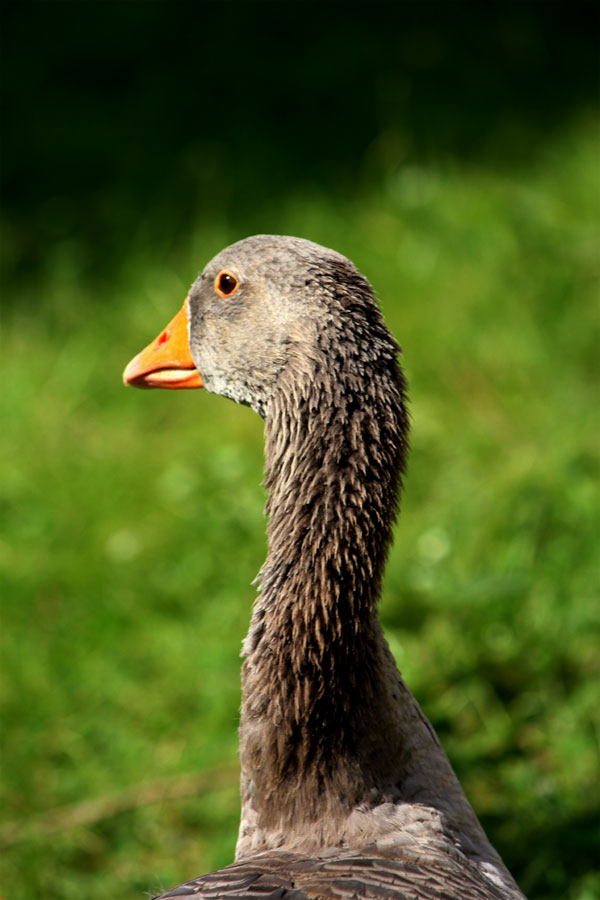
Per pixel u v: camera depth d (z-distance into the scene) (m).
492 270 11.63
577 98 13.91
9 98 14.60
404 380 4.84
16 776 7.50
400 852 4.43
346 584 4.64
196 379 5.49
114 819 7.28
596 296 11.36
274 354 4.82
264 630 4.78
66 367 11.16
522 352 10.87
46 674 8.21
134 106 14.22
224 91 14.18
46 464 10.14
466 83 14.02
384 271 11.73
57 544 9.35
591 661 8.02
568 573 8.51
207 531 9.33
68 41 15.51
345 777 4.59
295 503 4.72
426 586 8.59
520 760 7.47
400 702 4.81
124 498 9.80
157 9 15.79
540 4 15.38
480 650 8.12
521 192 12.50
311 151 13.16
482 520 9.07
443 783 4.86
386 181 12.73
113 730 7.88
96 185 13.14
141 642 8.52
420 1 15.33
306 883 4.14
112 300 11.83
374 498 4.68
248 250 4.98
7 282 12.16
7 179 13.38
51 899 6.82
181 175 13.05
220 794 7.40
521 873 6.71
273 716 4.64
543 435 10.01
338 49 14.56
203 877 4.33
